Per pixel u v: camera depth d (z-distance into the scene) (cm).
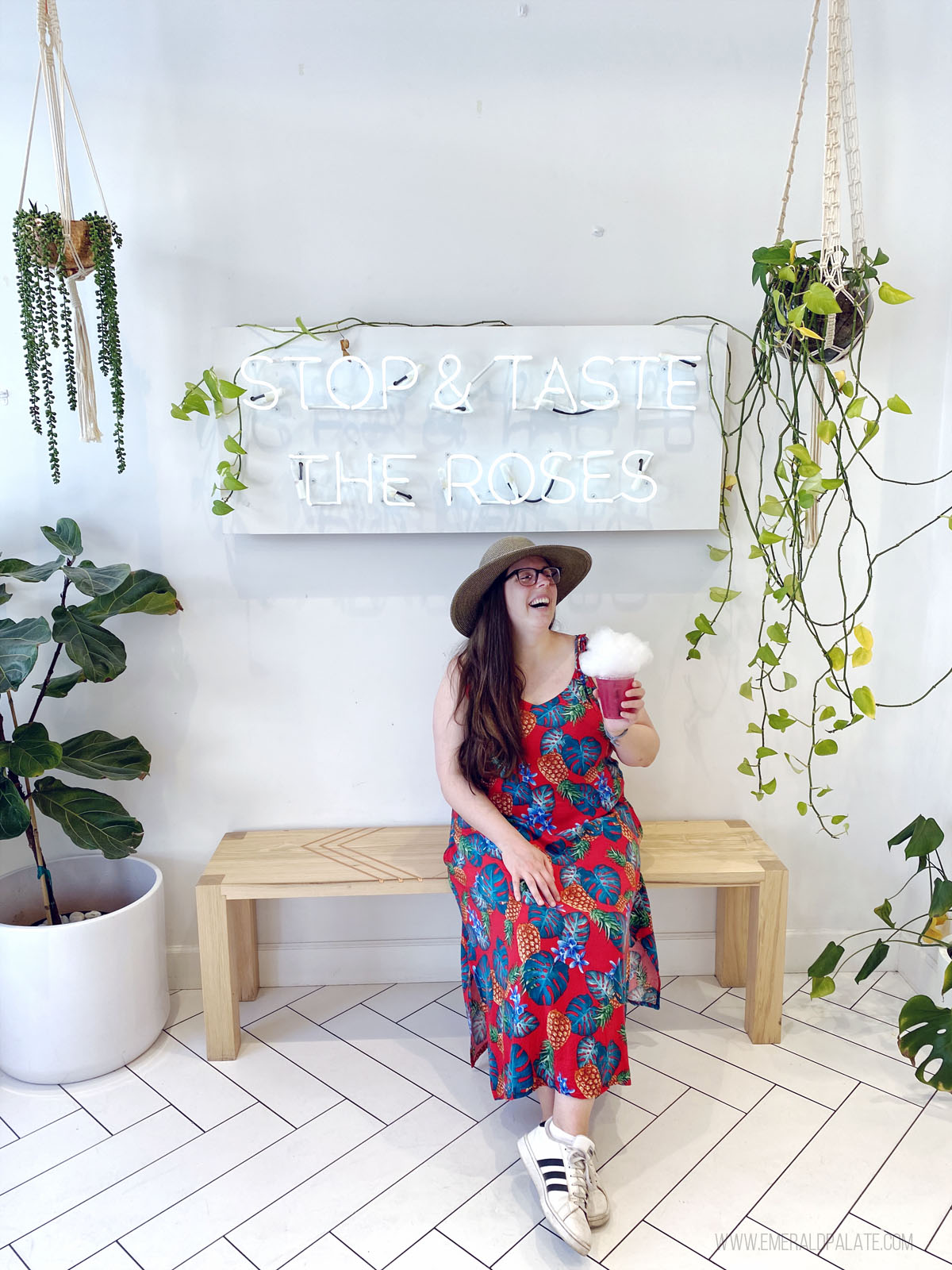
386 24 217
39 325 201
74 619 211
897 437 234
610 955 172
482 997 193
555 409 223
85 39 215
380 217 223
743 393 231
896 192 226
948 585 229
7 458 228
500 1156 185
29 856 243
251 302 225
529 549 189
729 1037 225
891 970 254
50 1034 205
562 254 226
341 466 223
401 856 225
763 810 249
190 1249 163
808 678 243
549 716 192
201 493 231
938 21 220
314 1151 187
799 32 221
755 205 226
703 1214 170
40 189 220
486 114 221
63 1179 180
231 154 220
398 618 238
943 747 231
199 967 250
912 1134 190
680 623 240
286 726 242
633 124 223
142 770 224
